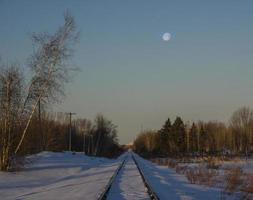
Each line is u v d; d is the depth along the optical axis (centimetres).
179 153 12075
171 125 13538
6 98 3334
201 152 11475
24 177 3084
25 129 3378
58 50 3447
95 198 1845
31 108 3453
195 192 2328
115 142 17250
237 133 11750
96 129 13462
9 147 3334
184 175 3984
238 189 2578
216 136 12269
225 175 3603
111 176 3262
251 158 8019
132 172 3856
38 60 3434
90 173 3825
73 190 2233
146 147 17512
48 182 2925
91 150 12744
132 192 2092
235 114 11988
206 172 3494
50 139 8169
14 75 3378
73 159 5972
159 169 5128
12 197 1962
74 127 12256
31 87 3425
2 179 2845
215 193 2339
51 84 3456
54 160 5159
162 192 2198
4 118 3341
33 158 4084
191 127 13000
